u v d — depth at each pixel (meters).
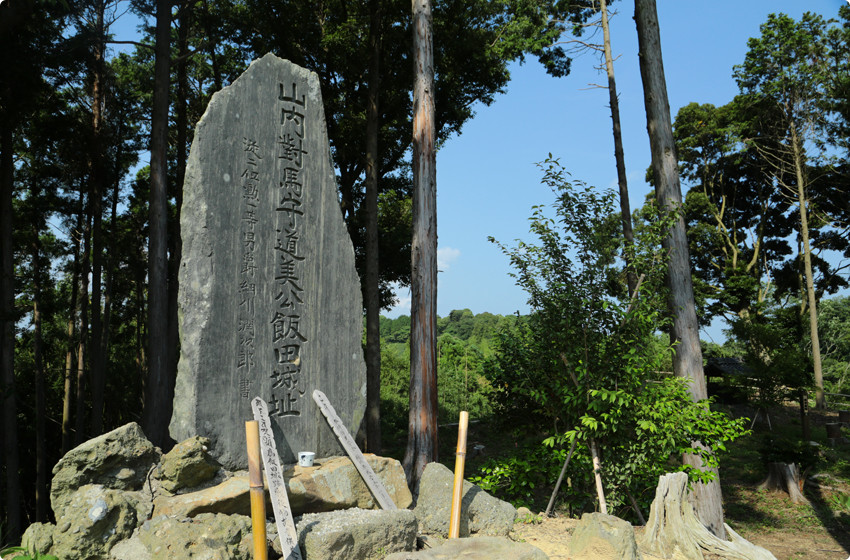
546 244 7.56
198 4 17.50
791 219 29.42
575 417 7.32
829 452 17.34
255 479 3.98
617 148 15.89
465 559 4.32
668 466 7.60
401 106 17.03
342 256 6.50
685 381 7.49
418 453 8.22
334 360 6.29
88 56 15.22
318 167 6.41
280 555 4.54
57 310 20.70
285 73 6.26
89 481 4.60
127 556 4.17
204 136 5.59
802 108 25.59
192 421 5.21
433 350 8.54
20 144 17.59
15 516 13.98
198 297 5.41
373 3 14.50
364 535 4.48
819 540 11.37
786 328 27.70
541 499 11.17
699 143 29.80
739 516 12.78
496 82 17.27
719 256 30.42
